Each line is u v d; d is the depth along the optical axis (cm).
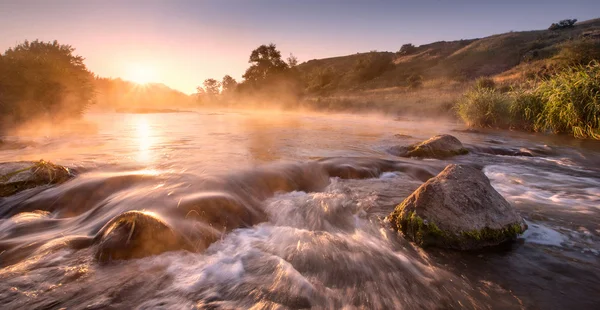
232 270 315
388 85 4853
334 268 327
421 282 308
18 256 318
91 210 434
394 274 320
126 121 1853
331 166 685
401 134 1258
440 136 928
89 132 1262
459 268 332
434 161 816
